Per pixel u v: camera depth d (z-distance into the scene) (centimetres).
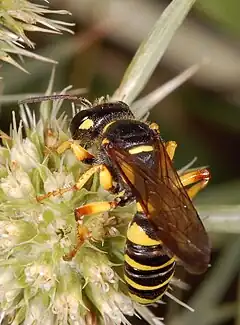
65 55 11
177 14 9
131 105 9
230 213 9
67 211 8
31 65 11
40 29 9
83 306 8
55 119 9
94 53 11
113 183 8
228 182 11
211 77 11
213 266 11
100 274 8
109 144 8
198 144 11
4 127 10
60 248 8
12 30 9
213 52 11
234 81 11
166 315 10
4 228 8
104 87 11
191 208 7
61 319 8
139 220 7
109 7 11
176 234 7
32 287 8
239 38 11
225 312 10
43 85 11
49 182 8
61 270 8
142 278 7
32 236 8
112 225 8
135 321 10
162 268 7
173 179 8
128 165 8
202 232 7
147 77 9
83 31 11
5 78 11
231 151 11
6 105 10
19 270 8
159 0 11
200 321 10
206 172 8
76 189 8
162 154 8
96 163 8
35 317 8
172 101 11
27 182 8
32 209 8
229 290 11
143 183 8
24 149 8
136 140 8
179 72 11
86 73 11
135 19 11
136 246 7
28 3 9
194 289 11
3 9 9
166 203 7
